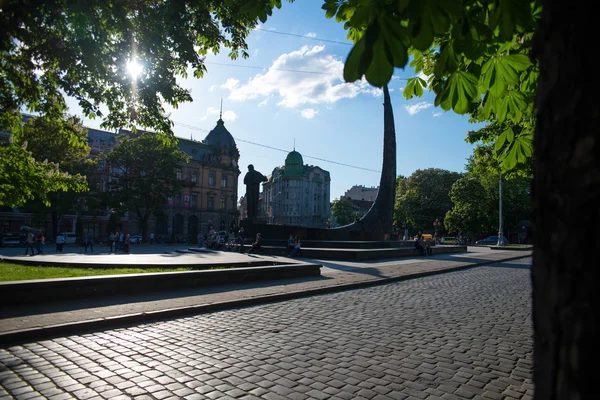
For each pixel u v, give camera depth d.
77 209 46.78
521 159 3.90
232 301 8.71
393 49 1.60
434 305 9.38
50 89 10.62
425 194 69.00
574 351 0.96
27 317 6.73
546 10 1.15
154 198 54.25
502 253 32.97
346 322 7.41
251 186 27.95
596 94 0.96
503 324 7.48
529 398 4.08
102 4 8.59
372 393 4.14
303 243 26.30
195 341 5.98
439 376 4.67
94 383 4.28
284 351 5.53
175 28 9.90
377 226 30.00
